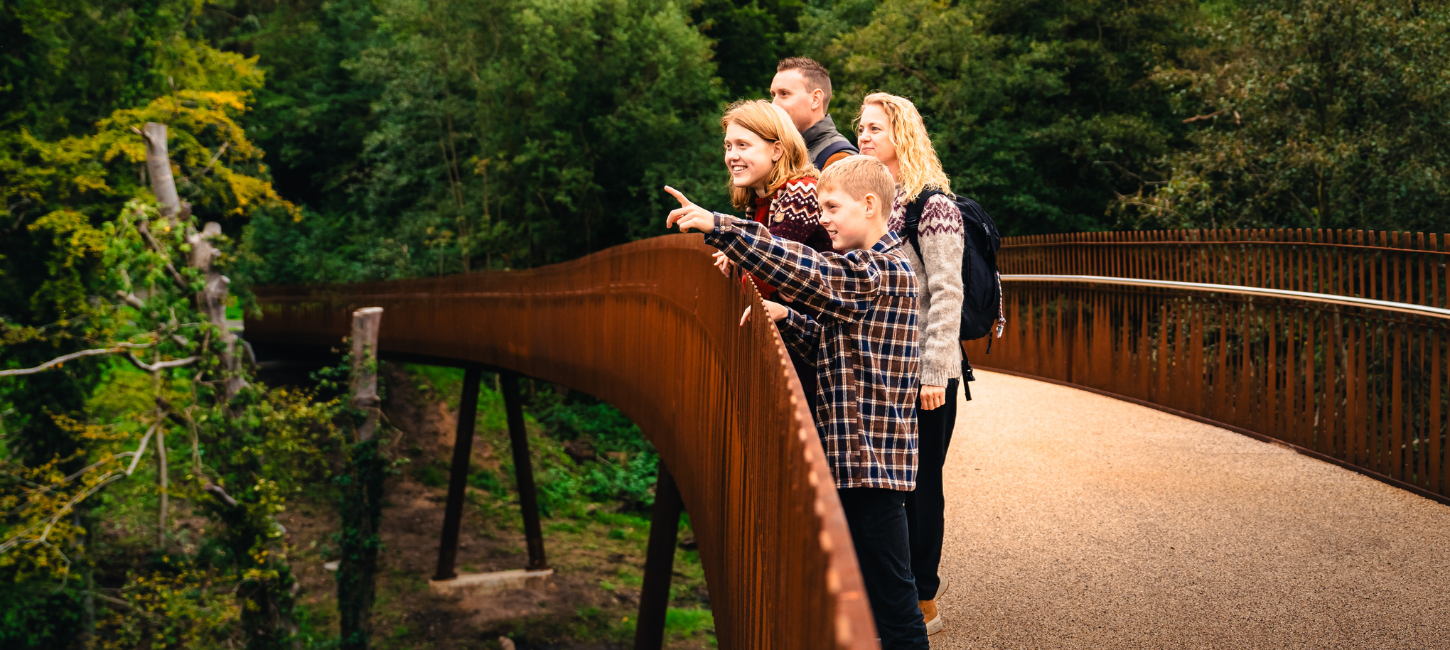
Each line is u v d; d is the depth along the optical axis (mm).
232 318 27469
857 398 2383
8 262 16797
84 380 16766
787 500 1127
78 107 18766
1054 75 19953
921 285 2932
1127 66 21312
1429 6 11047
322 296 19609
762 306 1851
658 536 7176
